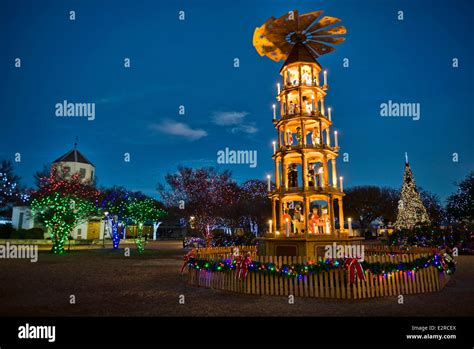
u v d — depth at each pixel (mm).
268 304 8539
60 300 9133
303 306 8281
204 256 12172
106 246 40906
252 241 28328
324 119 13500
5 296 9688
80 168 55219
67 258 23281
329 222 12664
